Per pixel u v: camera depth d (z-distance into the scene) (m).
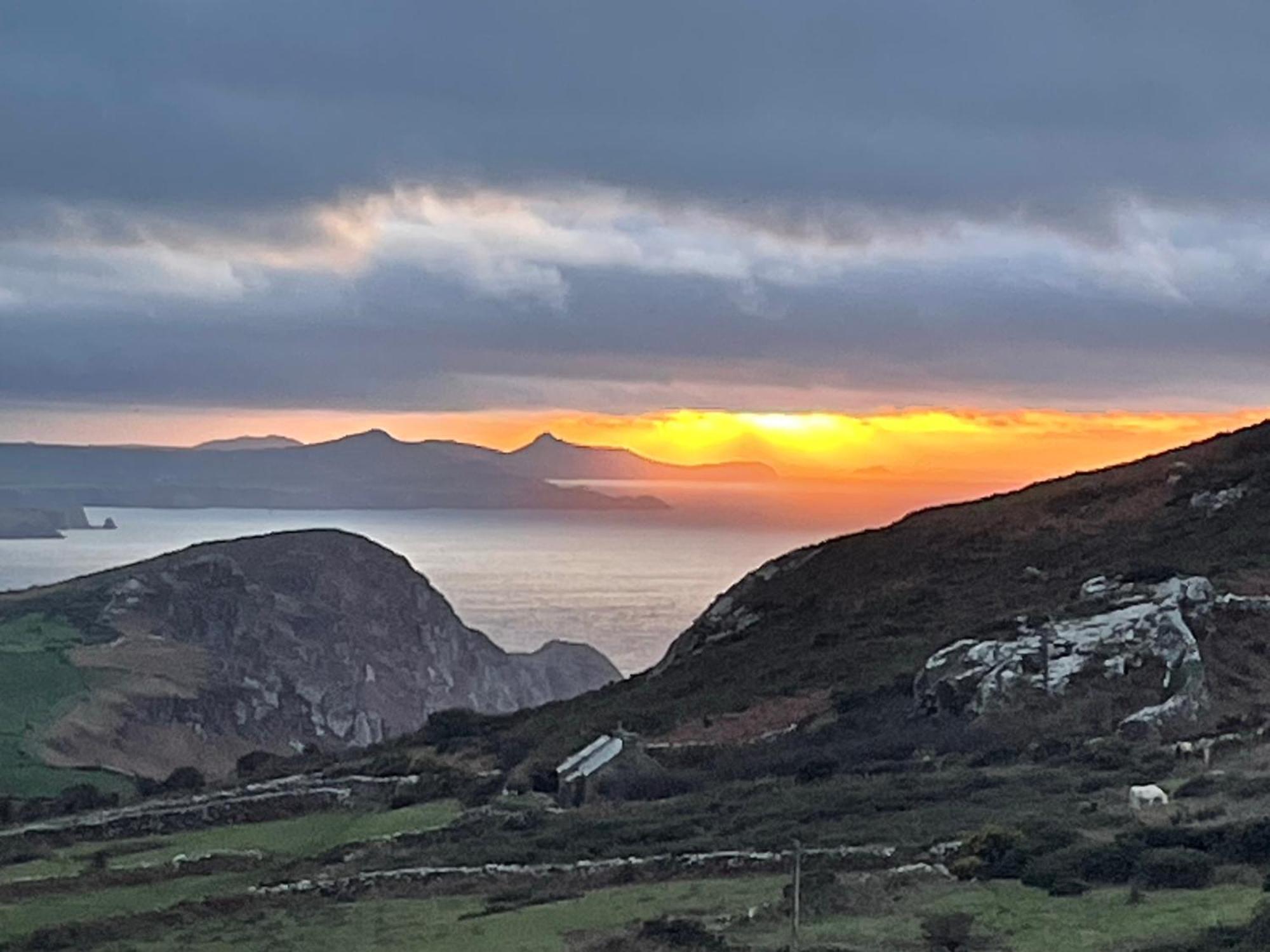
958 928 32.62
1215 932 30.98
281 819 62.41
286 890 44.81
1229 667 61.28
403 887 43.78
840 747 58.72
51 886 49.72
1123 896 34.69
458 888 43.03
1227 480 84.44
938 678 62.59
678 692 75.19
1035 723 58.62
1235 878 35.34
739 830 46.47
